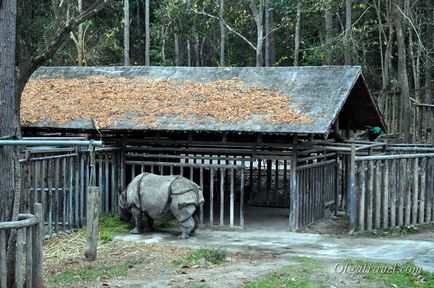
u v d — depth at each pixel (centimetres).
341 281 959
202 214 1568
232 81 1706
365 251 1234
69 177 1409
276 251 1240
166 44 3925
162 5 3541
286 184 1889
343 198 1842
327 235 1432
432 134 2084
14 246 867
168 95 1681
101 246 1278
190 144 1599
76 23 989
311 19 3291
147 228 1470
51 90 1817
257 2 3312
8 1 888
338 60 3212
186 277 998
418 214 1530
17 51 945
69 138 1482
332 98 1524
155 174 1578
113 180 1625
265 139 1588
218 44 3847
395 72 3512
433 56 2920
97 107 1673
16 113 916
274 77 1680
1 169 870
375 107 1780
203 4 3241
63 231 1387
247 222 1612
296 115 1476
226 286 929
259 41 2770
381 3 2941
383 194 1459
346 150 1492
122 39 3909
